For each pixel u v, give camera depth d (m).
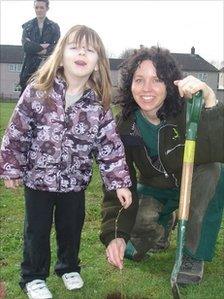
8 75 26.27
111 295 1.42
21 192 2.54
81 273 1.60
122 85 1.48
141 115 1.47
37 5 3.57
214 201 1.52
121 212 1.50
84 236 1.91
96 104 1.41
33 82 1.40
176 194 1.63
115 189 1.41
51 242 1.83
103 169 1.42
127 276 1.58
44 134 1.37
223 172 1.52
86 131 1.39
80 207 1.46
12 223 2.06
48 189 1.39
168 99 1.41
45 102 1.36
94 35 1.41
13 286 1.50
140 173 1.62
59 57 1.39
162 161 1.50
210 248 1.54
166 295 1.45
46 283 1.53
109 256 1.42
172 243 1.89
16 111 1.38
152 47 1.44
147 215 1.61
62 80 1.39
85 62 1.38
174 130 1.44
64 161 1.39
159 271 1.63
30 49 3.57
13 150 1.38
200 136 1.38
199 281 1.54
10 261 1.68
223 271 1.66
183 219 1.17
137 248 1.65
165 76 1.39
